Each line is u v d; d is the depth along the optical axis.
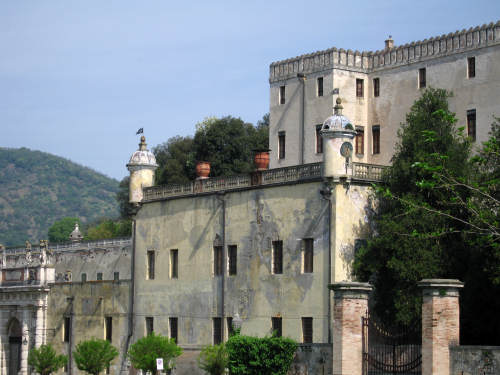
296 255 62.28
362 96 73.56
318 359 48.41
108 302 80.38
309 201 61.84
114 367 78.50
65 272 98.69
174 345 63.75
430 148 56.59
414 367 43.66
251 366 50.69
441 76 68.06
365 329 44.03
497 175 52.38
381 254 56.75
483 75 65.12
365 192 61.34
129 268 89.19
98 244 94.44
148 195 77.31
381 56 72.88
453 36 67.50
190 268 71.75
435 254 54.38
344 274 59.59
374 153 72.56
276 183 64.38
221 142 117.31
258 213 65.81
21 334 92.06
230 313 67.38
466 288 53.09
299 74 74.62
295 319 61.81
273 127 77.56
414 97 69.75
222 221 69.06
